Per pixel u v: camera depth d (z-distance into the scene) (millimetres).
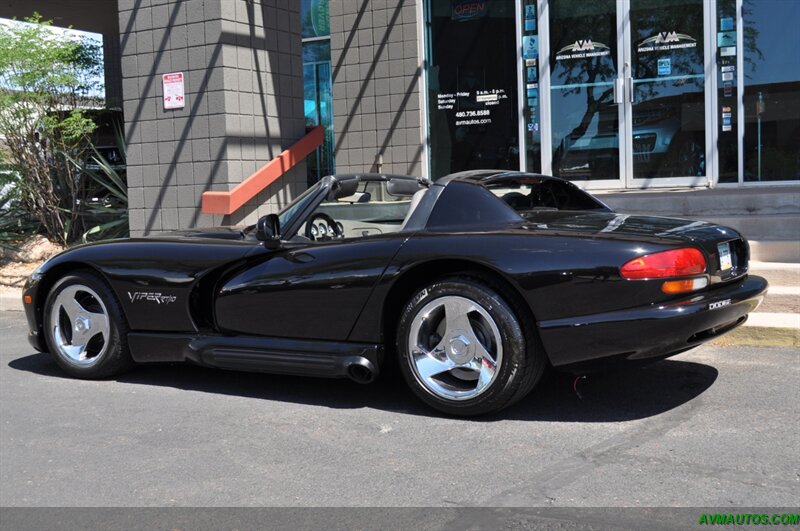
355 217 5270
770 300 6414
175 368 5797
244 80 9531
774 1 9398
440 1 10734
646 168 10102
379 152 11047
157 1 9555
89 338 5480
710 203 8578
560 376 5105
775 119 9531
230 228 5996
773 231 7836
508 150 10688
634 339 3943
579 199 5301
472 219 4488
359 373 4609
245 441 4152
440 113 10914
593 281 3988
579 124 10359
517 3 10422
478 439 4039
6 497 3510
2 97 9789
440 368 4359
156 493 3502
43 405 4918
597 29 10148
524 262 4094
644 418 4266
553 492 3346
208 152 9414
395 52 10797
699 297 4051
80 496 3498
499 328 4148
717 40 9648
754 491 3275
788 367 5207
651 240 4051
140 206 9953
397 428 4273
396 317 4723
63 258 5500
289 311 4793
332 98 11805
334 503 3336
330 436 4188
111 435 4309
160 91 9656
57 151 10625
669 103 9930
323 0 12664
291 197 10211
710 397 4594
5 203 11344
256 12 9688
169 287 5109
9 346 6828
